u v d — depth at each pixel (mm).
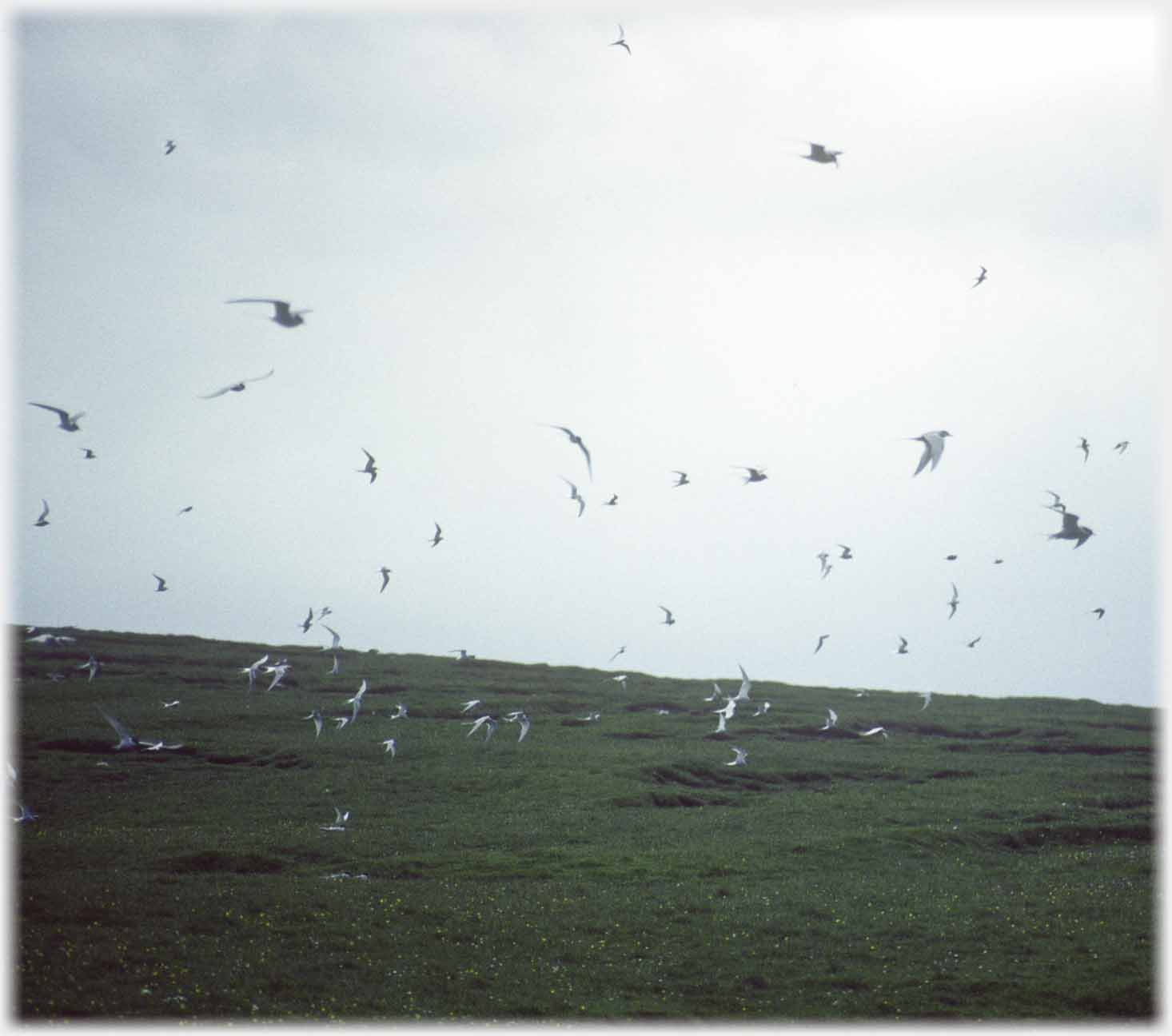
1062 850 51469
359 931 35531
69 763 62688
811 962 35375
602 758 67375
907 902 41219
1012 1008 32594
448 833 50250
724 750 71812
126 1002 29359
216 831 49469
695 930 37469
